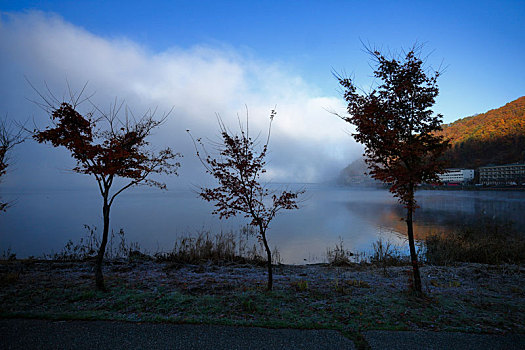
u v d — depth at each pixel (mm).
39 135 6512
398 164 6637
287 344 4070
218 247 14297
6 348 3805
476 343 4207
